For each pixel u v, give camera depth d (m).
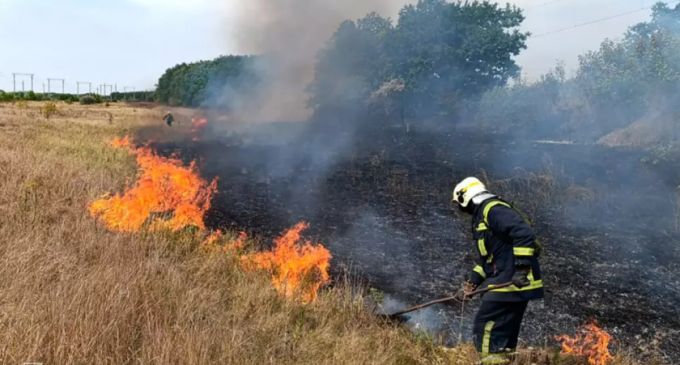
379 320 4.72
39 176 8.31
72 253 5.05
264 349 3.76
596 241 7.66
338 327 4.44
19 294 3.88
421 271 6.47
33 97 64.44
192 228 7.03
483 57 35.56
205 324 3.93
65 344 3.18
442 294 5.77
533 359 4.07
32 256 4.68
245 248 6.91
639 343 4.72
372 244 7.50
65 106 47.69
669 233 7.98
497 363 3.79
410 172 13.58
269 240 7.50
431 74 33.84
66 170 9.46
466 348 4.23
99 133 19.70
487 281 3.94
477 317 3.98
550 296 5.70
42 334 3.25
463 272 6.46
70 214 6.73
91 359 3.15
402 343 4.27
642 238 7.77
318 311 4.71
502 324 3.85
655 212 9.06
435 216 9.17
